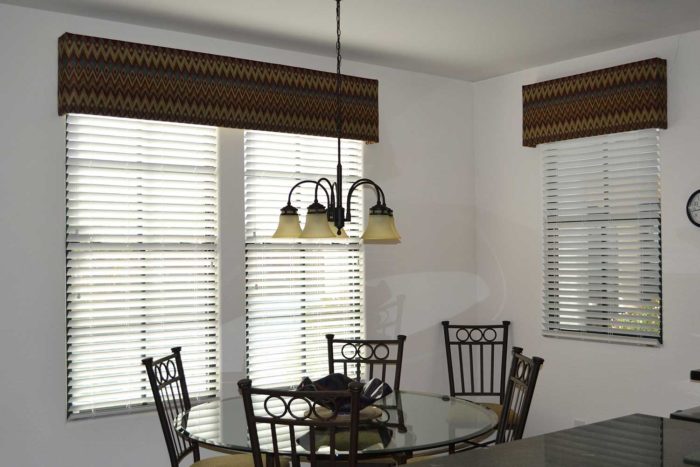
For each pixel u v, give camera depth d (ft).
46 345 12.44
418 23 13.24
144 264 13.39
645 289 14.42
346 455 8.41
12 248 12.21
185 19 12.97
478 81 17.83
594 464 5.39
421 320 16.84
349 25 13.35
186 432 9.61
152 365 10.85
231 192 14.21
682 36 13.91
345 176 15.75
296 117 14.65
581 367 15.47
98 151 13.01
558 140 15.69
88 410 12.84
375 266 16.14
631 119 14.33
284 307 14.96
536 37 14.15
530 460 5.52
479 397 17.44
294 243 15.06
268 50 14.75
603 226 15.19
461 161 17.69
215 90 13.70
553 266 16.08
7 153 12.19
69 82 12.37
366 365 15.88
